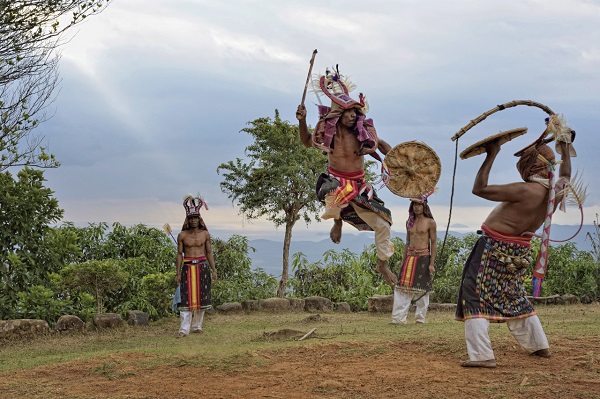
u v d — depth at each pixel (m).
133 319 14.27
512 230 7.28
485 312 7.29
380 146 7.38
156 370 7.58
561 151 7.34
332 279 19.75
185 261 12.91
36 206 14.20
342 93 7.02
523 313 7.48
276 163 21.30
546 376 6.68
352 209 7.21
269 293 19.28
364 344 8.46
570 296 18.70
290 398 6.36
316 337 9.97
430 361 7.59
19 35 14.70
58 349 11.11
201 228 13.10
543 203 7.28
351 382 6.79
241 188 21.61
